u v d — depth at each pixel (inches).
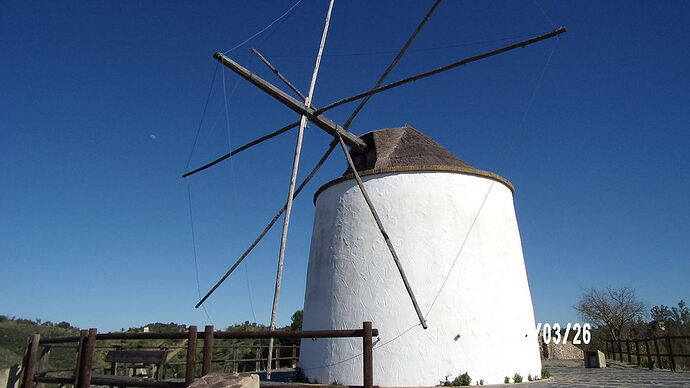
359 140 513.3
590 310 1266.0
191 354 211.8
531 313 485.4
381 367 401.1
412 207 444.5
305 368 455.8
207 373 209.0
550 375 474.6
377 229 444.8
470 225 450.3
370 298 423.8
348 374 411.5
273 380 458.0
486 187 476.4
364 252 442.3
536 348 472.1
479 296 427.8
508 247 474.9
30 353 269.3
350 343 419.8
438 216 442.3
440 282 420.2
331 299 446.9
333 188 494.9
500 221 476.7
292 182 457.7
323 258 476.4
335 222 476.1
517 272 476.4
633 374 499.2
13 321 1368.1
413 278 420.5
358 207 462.3
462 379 391.9
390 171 460.1
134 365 455.8
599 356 622.5
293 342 773.3
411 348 400.5
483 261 443.5
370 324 193.5
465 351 403.9
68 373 430.9
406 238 434.3
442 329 406.0
